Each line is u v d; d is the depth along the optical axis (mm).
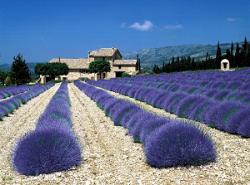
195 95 21359
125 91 40812
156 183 9000
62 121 16531
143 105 28594
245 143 12945
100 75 137375
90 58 146750
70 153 10906
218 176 9172
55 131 11289
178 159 10328
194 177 9242
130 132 16094
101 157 12312
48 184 9562
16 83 84625
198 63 112562
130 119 17016
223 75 47062
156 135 10984
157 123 13734
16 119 24000
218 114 16234
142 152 12609
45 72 127250
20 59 85000
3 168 11484
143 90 33312
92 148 13867
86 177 10016
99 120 21875
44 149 10664
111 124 19938
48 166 10594
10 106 27797
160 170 10203
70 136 11391
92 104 32875
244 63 95688
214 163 10344
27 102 37719
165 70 124812
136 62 144750
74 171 10672
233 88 29953
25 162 10586
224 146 12484
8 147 14812
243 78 37250
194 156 10281
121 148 13609
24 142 10906
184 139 10477
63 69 129125
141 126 14516
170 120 13789
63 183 9586
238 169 9641
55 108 21422
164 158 10391
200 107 18906
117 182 9359
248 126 14117
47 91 59719
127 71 143625
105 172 10445
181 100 21031
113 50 149500
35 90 51969
